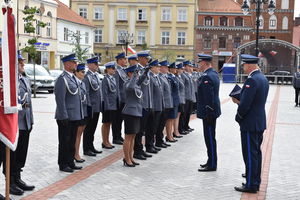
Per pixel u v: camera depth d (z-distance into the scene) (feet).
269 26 234.58
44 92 96.22
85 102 28.86
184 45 199.72
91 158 30.12
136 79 27.53
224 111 63.46
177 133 39.96
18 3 122.62
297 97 73.56
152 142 32.58
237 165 28.81
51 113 55.21
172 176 25.59
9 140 18.70
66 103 26.37
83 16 201.98
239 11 207.31
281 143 37.50
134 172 26.35
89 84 30.71
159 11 198.70
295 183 24.67
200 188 23.20
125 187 23.02
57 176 25.03
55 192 21.89
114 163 28.68
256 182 22.62
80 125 27.84
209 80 26.58
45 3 141.90
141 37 200.95
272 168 28.22
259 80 22.31
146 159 30.17
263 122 22.57
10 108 18.49
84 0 200.75
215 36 207.51
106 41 201.98
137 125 27.68
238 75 158.81
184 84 42.14
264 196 22.03
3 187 22.74
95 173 25.93
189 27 198.70
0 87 18.62
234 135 41.47
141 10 199.93
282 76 158.61
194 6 197.57
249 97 22.11
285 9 232.32
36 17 134.82
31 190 22.20
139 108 27.58
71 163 26.66
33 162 28.32
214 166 27.02
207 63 27.30
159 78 33.99
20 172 24.18
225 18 207.10
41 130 41.37
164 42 200.75
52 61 149.79
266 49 174.09
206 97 26.66
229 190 22.94
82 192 21.95
